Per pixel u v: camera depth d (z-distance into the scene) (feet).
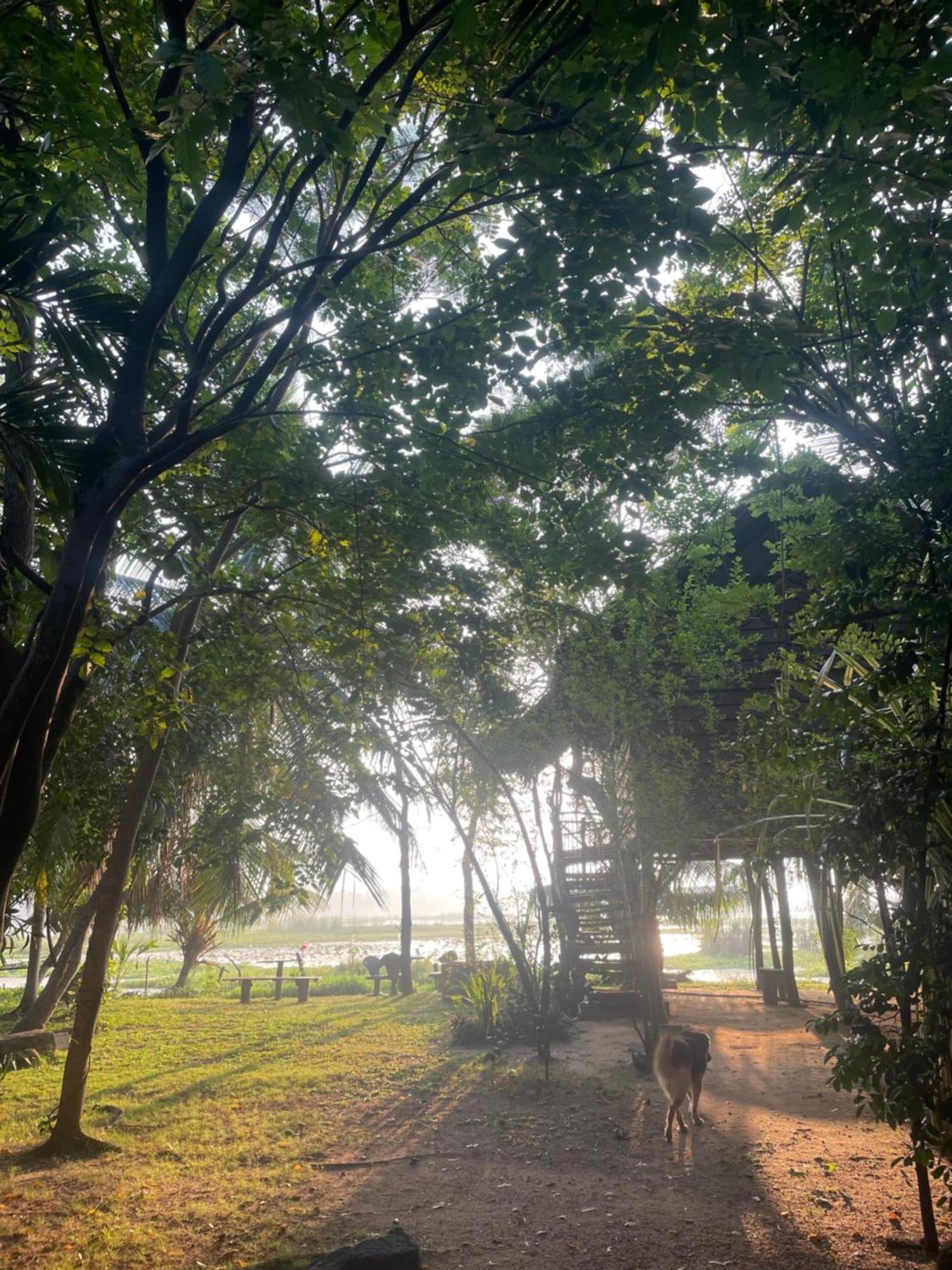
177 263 18.85
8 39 17.01
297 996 76.89
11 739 16.52
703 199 17.38
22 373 23.59
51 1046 48.91
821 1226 21.93
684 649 40.37
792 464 30.19
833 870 22.06
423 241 28.32
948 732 18.71
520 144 17.19
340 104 14.01
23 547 22.50
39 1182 27.14
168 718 30.60
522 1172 27.25
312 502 25.36
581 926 55.77
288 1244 21.71
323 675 34.37
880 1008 18.85
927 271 18.26
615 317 20.12
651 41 13.03
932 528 19.19
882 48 14.37
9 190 19.04
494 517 26.00
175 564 27.81
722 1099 35.73
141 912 70.08
